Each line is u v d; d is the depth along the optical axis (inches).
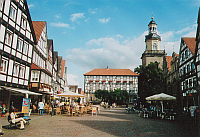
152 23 2731.3
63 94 956.0
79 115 905.5
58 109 913.5
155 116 927.7
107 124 580.1
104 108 1802.4
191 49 1201.4
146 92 1972.2
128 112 1203.2
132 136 395.5
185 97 1278.3
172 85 1624.0
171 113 785.6
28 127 481.4
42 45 1245.1
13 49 802.2
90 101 2901.1
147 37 2736.2
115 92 2317.9
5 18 733.9
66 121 636.7
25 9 916.6
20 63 873.5
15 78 824.9
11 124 453.1
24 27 917.2
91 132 430.0
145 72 2064.5
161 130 479.5
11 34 787.4
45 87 1163.3
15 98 884.0
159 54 2625.5
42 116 789.9
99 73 2974.9
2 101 764.0
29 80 970.7
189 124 607.2
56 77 1806.1
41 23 1274.6
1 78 715.4
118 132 438.6
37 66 1040.8
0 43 700.7
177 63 1513.3
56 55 1785.2
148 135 409.1
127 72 2979.8
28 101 537.6
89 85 2952.8
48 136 376.5
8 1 752.3
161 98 802.2
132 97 2866.6
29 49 976.9
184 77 1305.4
